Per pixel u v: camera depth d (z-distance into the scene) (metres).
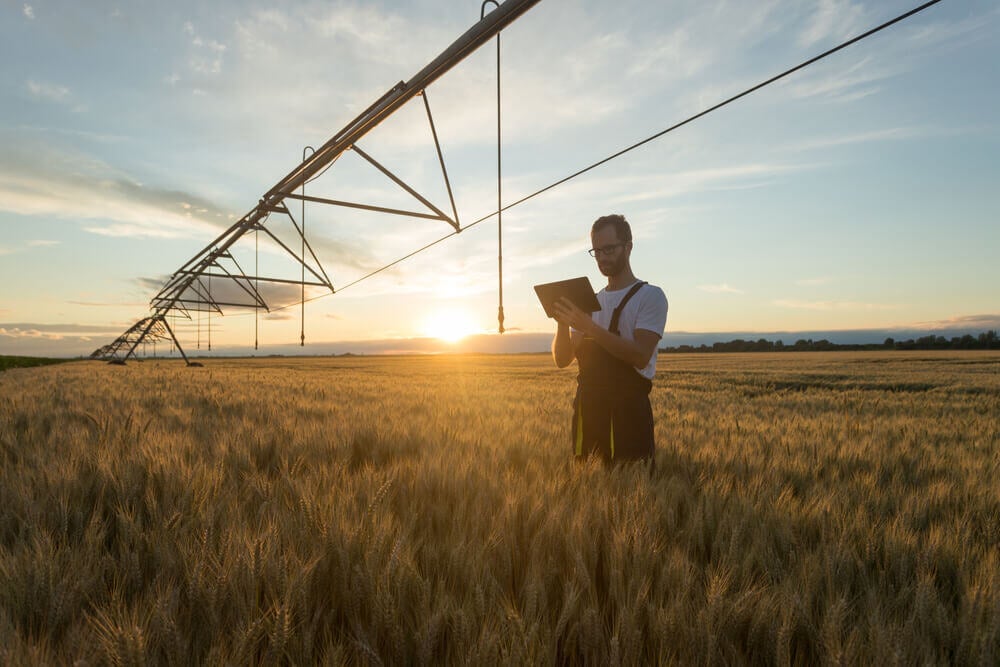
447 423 5.96
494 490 2.74
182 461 3.33
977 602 1.59
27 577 1.74
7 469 3.38
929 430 6.39
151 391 12.26
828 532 2.25
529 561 1.98
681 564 1.87
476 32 5.37
